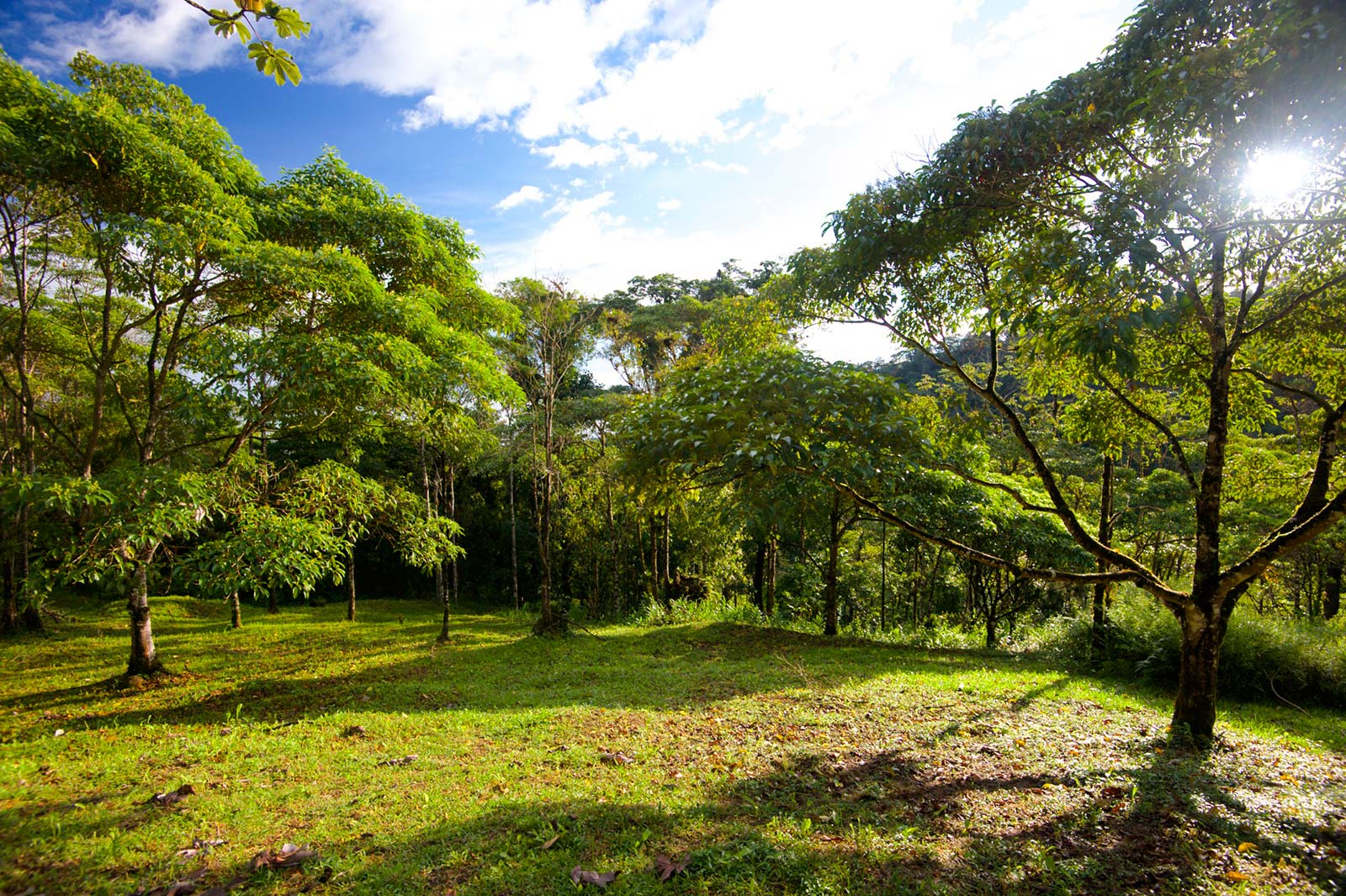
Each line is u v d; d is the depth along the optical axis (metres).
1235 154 4.46
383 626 16.06
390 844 3.68
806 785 4.69
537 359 16.56
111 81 8.45
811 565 24.23
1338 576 16.25
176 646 12.48
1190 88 4.22
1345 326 6.24
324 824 3.97
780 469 4.91
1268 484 9.22
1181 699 5.99
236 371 8.09
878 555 24.59
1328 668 7.98
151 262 8.46
